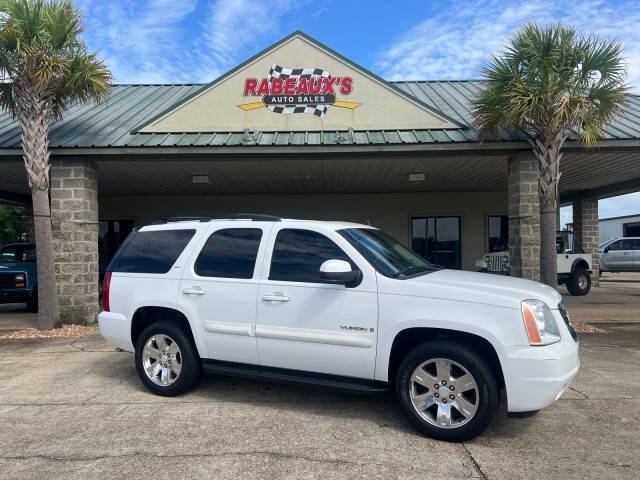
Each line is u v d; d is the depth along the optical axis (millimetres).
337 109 10148
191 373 5195
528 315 3914
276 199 17938
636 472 3566
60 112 9898
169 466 3684
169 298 5234
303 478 3500
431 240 17797
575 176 13992
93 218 10227
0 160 9992
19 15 8531
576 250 15953
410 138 9547
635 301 13828
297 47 10172
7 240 29672
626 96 8492
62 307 9867
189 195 18000
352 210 17875
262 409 4895
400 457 3820
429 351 4133
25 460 3795
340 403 5070
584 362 6648
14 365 6742
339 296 4461
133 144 9477
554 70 8273
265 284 4777
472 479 3477
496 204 17578
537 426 4414
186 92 13930
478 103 9094
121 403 5090
